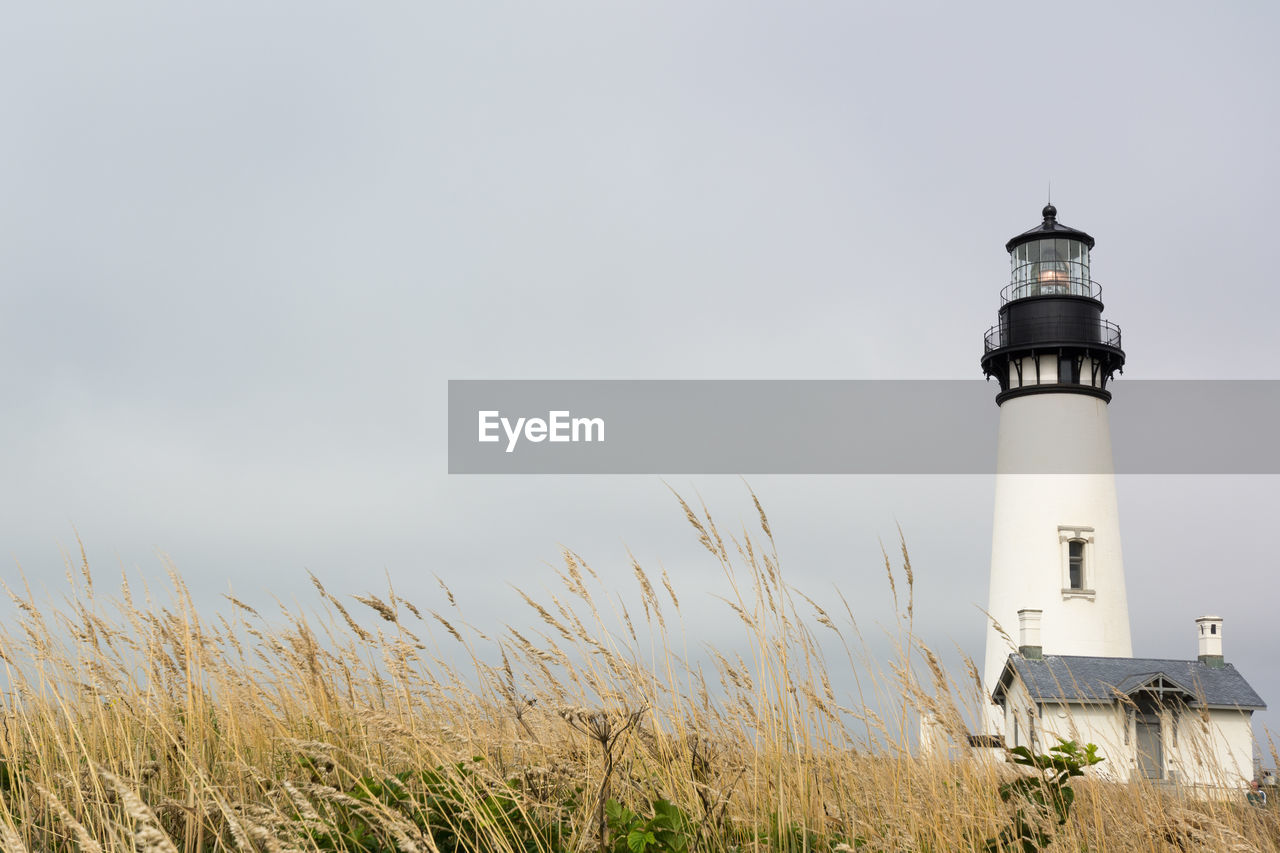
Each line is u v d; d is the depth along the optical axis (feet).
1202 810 24.29
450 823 17.29
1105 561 125.70
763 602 22.02
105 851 15.56
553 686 21.57
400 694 20.85
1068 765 22.16
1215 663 114.93
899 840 20.07
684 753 20.76
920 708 21.97
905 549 22.50
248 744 22.22
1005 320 132.57
